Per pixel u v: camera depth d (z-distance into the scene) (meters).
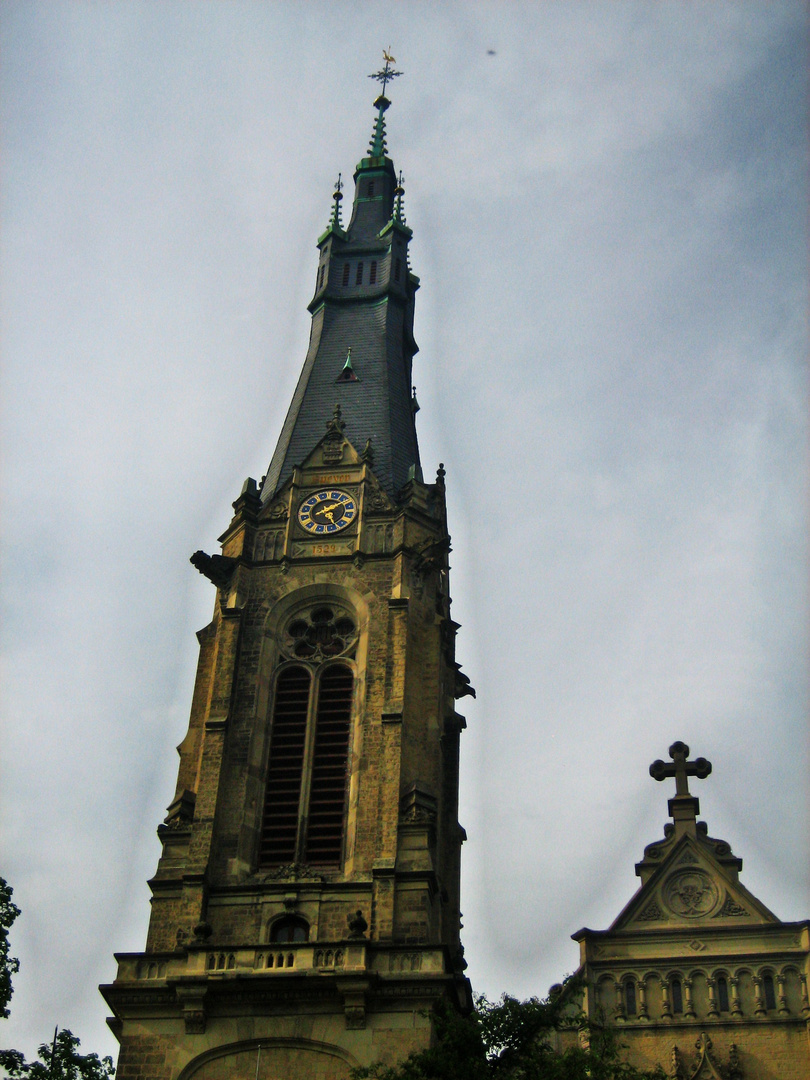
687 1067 64.62
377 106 126.06
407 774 78.62
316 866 76.38
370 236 113.88
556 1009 61.47
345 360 103.06
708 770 73.19
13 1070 67.62
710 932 68.06
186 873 75.00
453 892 82.81
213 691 82.12
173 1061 68.81
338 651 84.31
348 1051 68.06
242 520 90.06
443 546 87.94
